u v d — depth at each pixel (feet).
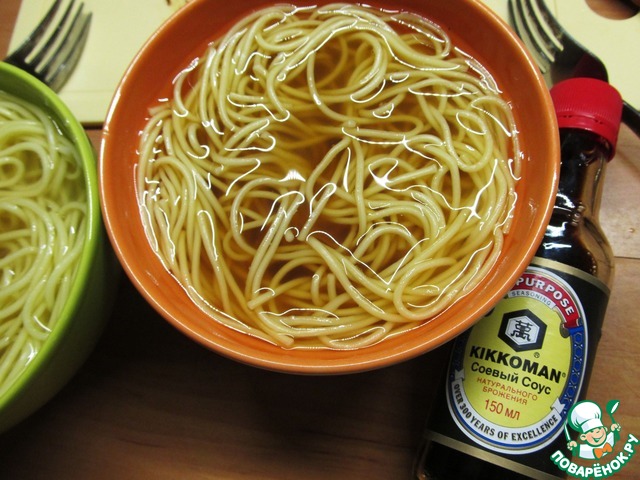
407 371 0.71
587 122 0.62
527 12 0.78
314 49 0.70
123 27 0.83
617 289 0.72
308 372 0.51
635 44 0.79
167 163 0.67
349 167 0.68
